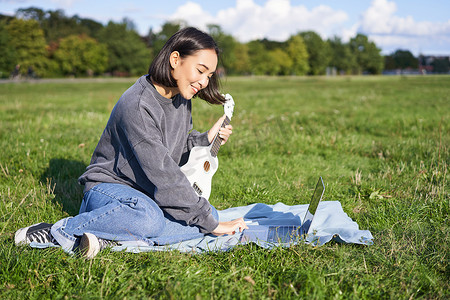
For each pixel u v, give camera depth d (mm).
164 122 2533
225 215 3215
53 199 3504
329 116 9359
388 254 2428
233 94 18609
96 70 69625
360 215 3246
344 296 1989
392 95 17609
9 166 4492
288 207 3363
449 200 3314
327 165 4941
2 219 2982
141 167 2400
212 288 1985
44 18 88500
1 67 42938
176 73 2381
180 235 2543
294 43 97750
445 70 136625
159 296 1974
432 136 6402
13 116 8891
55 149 5406
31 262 2211
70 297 1949
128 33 78250
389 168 4488
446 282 2164
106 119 8688
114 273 2137
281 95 18625
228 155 5391
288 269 2229
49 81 46594
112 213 2352
